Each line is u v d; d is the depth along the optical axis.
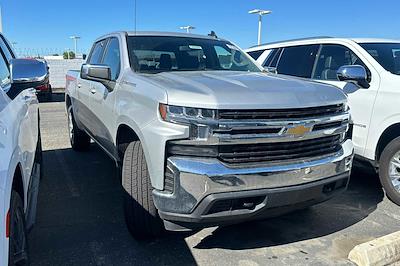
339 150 3.46
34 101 4.33
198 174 2.83
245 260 3.29
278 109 2.98
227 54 4.79
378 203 4.61
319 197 3.30
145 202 3.34
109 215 4.17
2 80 3.05
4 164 2.09
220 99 2.88
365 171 5.89
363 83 4.82
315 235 3.76
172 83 3.25
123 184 3.43
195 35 4.99
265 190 2.95
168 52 4.38
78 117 6.00
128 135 3.86
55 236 3.68
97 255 3.35
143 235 3.49
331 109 3.36
